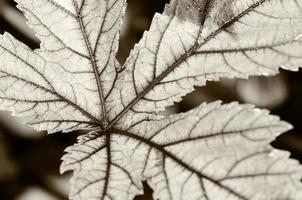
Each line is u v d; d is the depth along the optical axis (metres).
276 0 0.30
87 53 0.31
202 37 0.30
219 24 0.30
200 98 0.53
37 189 0.56
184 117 0.30
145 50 0.31
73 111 0.31
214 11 0.30
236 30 0.30
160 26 0.30
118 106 0.31
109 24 0.31
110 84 0.31
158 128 0.31
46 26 0.31
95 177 0.30
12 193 0.56
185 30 0.30
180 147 0.30
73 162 0.30
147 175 0.30
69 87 0.31
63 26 0.31
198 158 0.29
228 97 0.53
